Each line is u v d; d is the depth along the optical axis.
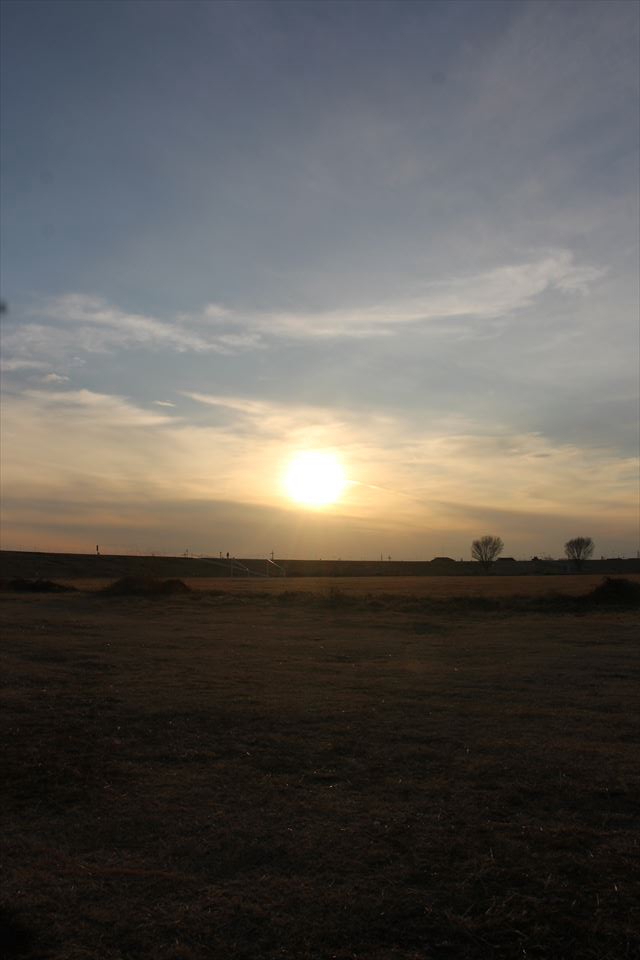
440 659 17.62
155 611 33.19
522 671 15.58
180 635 22.83
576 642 21.14
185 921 4.84
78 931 4.71
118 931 4.71
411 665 16.56
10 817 6.79
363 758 8.77
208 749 9.13
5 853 5.94
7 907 5.01
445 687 13.60
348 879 5.45
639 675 15.07
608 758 8.70
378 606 34.69
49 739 9.47
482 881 5.38
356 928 4.75
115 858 5.86
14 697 12.16
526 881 5.37
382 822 6.62
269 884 5.38
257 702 11.98
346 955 4.45
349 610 33.81
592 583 69.19
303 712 11.24
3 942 4.59
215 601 38.38
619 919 4.81
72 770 8.14
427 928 4.75
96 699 12.09
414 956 4.44
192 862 5.78
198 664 16.42
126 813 6.89
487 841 6.14
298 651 19.09
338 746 9.26
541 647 19.97
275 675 14.92
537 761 8.59
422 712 11.33
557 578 90.44
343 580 92.56
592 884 5.30
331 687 13.54
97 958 4.40
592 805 7.08
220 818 6.75
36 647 18.83
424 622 28.16
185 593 43.72
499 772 8.16
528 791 7.50
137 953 4.46
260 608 34.91
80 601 38.62
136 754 8.88
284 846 6.07
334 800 7.25
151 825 6.58
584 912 4.91
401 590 54.03
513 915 4.87
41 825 6.59
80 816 6.82
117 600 39.25
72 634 22.41
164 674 14.88
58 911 4.96
